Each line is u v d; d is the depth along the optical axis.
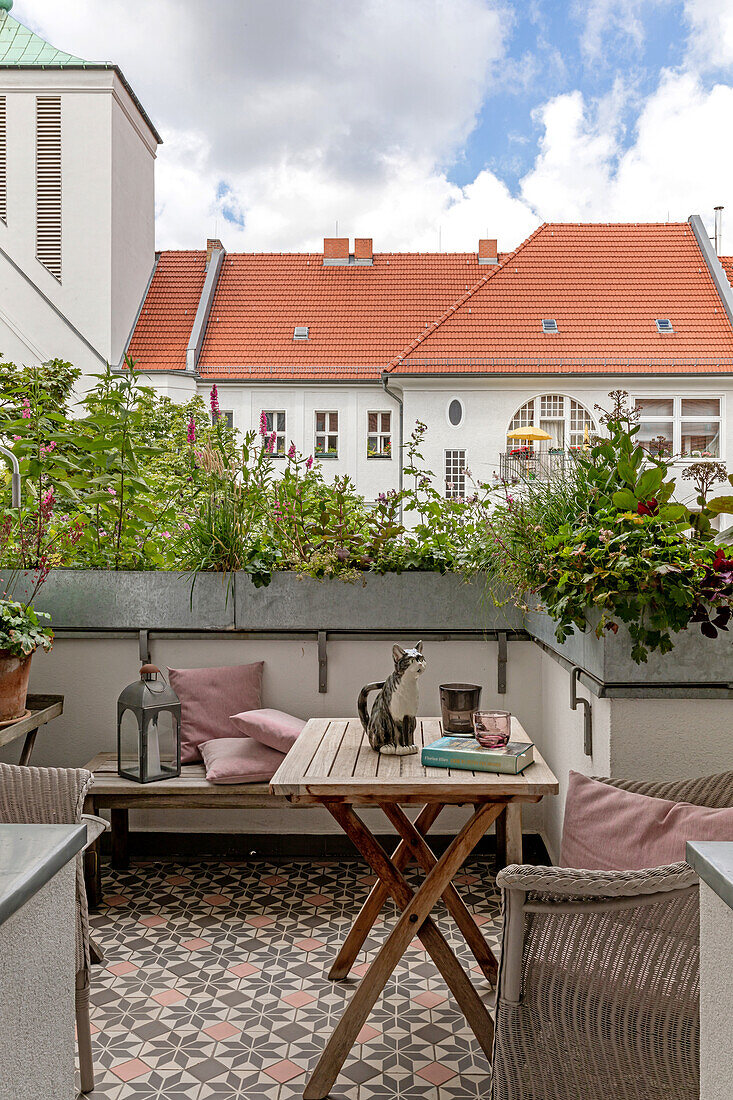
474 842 2.36
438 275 22.20
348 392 20.31
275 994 2.79
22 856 1.19
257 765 3.53
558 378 19.44
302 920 3.36
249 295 21.45
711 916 1.20
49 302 18.17
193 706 3.89
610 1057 1.65
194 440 4.68
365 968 2.97
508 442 19.59
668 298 20.53
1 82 18.22
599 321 20.16
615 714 2.66
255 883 3.74
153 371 19.12
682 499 3.09
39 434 4.45
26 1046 1.16
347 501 4.23
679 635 2.60
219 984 2.85
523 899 1.65
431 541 4.07
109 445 4.25
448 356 19.64
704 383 19.53
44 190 18.31
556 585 2.75
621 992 1.64
